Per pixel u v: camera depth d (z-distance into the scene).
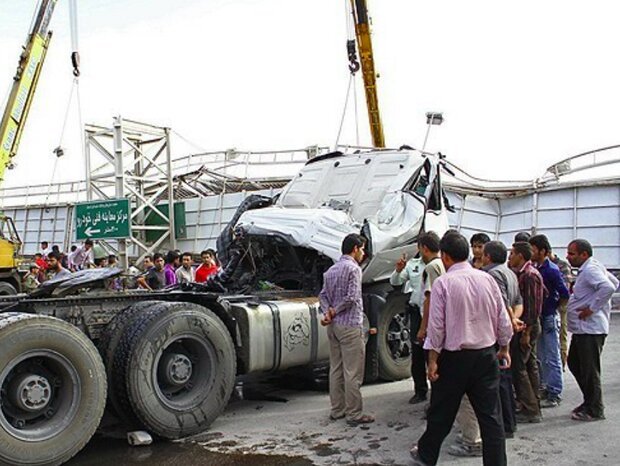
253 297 7.48
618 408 6.67
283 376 8.84
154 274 10.13
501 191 20.28
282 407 7.22
